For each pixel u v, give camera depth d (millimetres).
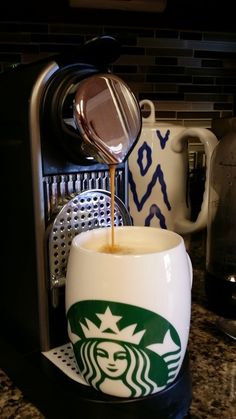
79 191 304
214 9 556
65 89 269
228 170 448
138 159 500
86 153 284
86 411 251
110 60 305
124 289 230
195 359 337
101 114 264
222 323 395
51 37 598
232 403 283
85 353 249
